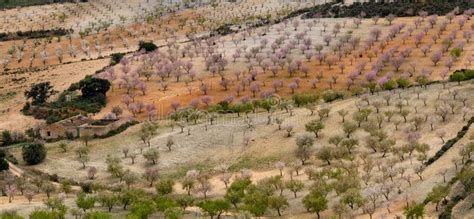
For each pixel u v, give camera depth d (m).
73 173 167.25
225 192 142.12
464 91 173.12
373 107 176.88
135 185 153.88
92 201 127.62
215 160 167.75
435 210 104.94
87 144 190.62
